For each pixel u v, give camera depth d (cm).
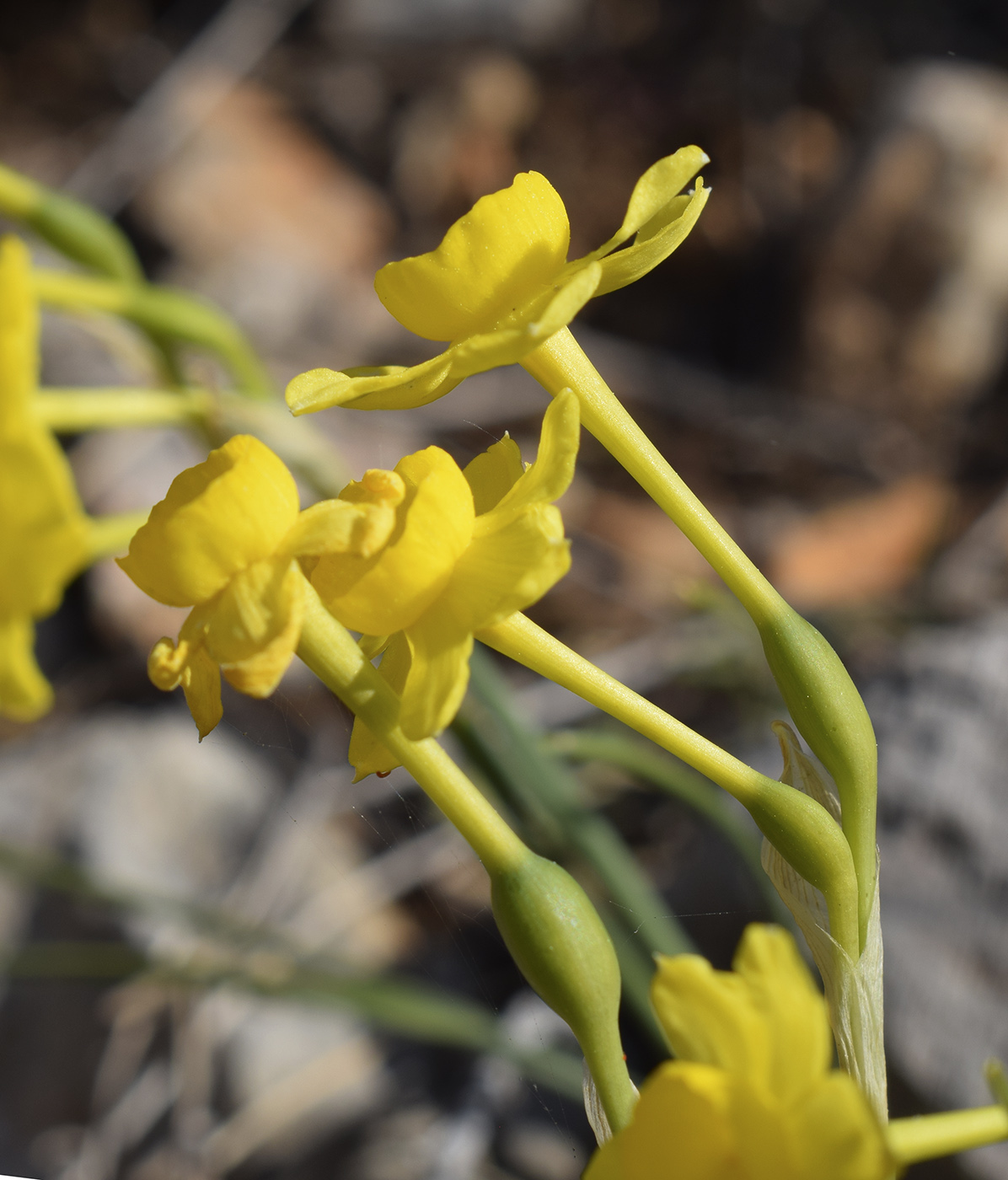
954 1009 15
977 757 17
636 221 10
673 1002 9
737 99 41
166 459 30
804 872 10
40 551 9
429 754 10
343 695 10
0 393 9
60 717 26
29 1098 20
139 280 15
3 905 21
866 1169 9
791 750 11
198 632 10
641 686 23
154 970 17
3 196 14
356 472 30
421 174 42
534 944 10
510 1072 17
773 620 11
